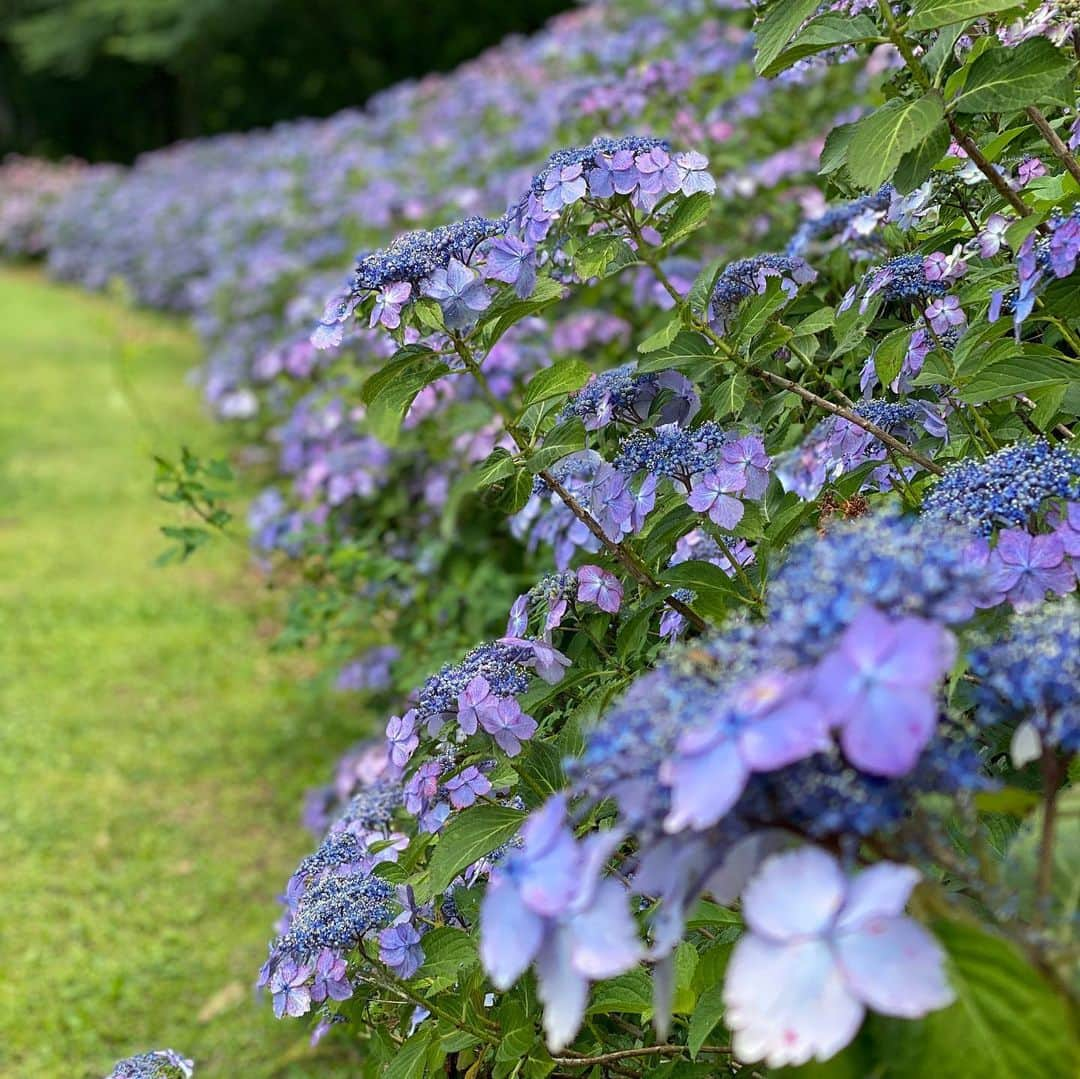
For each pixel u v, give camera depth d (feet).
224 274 28.78
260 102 71.51
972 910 3.98
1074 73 5.92
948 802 3.31
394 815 7.86
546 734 6.67
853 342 6.57
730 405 6.19
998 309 5.44
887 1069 3.26
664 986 3.47
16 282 54.90
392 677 12.03
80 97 81.76
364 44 68.03
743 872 3.36
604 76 17.07
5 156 84.23
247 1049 10.15
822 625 3.11
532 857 3.27
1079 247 4.99
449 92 31.17
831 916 2.93
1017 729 3.81
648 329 13.00
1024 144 6.93
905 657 2.93
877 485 6.33
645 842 3.35
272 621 18.19
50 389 33.60
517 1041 5.16
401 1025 6.17
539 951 3.24
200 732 15.31
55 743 15.35
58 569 21.02
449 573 12.50
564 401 6.72
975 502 4.57
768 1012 2.87
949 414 6.36
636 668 6.40
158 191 48.26
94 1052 10.33
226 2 64.54
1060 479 4.53
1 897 12.46
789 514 5.69
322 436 16.16
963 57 6.23
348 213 25.41
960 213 7.18
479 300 5.81
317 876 6.61
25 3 77.82
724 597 5.69
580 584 6.24
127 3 67.97
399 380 6.16
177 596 19.45
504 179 18.54
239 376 23.34
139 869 12.71
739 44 16.92
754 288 7.30
